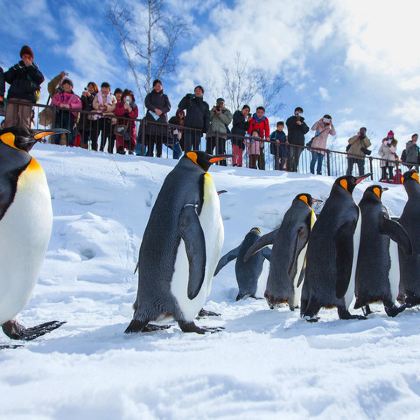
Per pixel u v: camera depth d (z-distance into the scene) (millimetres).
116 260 6988
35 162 3232
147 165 10219
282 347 2723
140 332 3455
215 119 12180
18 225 3002
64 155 9742
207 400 1721
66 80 10250
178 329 3734
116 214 8414
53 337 3377
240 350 2627
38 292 5719
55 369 2168
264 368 2129
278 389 1783
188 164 3889
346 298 4180
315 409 1667
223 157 4066
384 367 2146
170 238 3512
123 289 6188
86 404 1630
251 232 6730
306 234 5176
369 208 4684
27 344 3020
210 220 3791
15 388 1857
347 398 1716
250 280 6414
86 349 2812
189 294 3422
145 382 1821
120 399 1632
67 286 6066
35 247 3102
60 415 1592
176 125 11156
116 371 2141
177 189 3678
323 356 2428
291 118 13414
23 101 9328
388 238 4512
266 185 10086
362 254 4613
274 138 13859
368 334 3045
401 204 11359
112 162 9961
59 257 6766
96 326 3939
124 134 11094
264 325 3879
